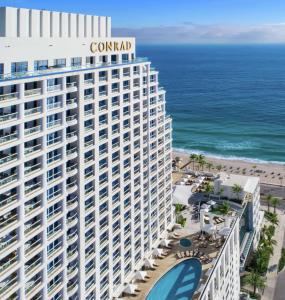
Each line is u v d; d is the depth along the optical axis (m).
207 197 126.62
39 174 55.50
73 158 63.19
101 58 71.50
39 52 56.81
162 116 95.88
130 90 78.31
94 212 69.25
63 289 63.00
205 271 83.06
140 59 83.62
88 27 72.56
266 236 127.62
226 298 88.81
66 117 61.31
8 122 49.91
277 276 108.94
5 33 57.00
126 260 82.12
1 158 50.06
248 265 111.31
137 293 78.19
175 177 161.50
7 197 51.56
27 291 56.03
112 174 74.62
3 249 50.88
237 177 131.12
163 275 83.75
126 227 81.50
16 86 51.31
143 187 87.38
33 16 61.03
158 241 95.94
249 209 119.19
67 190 62.22
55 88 58.06
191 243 95.75
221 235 96.62
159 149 95.25
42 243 57.28
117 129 75.50
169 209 104.06
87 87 64.94
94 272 70.50
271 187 172.62
